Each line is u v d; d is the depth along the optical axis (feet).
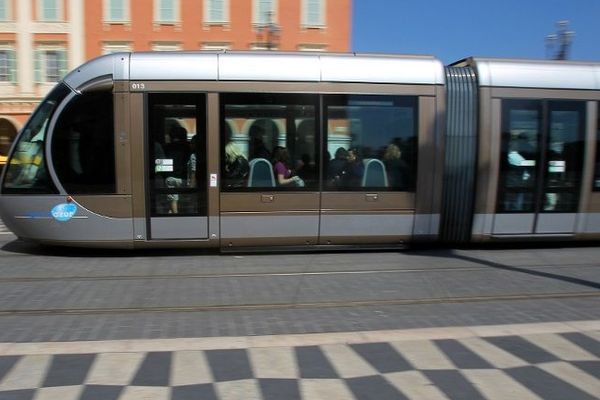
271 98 30.14
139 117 29.19
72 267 27.84
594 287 24.59
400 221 31.65
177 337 17.79
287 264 28.91
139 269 27.50
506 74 32.48
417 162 31.48
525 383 14.24
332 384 14.08
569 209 33.27
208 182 29.84
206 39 121.08
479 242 33.53
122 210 29.45
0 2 117.80
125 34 120.26
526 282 25.43
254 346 16.62
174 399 13.21
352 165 31.04
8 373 14.61
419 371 14.90
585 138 33.14
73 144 29.30
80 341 17.31
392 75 31.17
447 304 21.93
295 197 30.58
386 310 21.03
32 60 119.03
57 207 29.40
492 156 32.24
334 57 30.99
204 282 25.14
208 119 29.63
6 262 28.89
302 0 120.88
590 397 13.51
